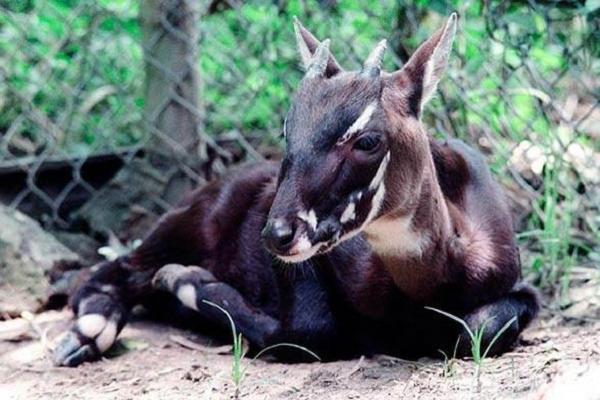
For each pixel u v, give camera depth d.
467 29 11.31
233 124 12.19
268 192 9.85
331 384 8.10
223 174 10.97
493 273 8.62
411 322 8.66
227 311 9.41
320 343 8.95
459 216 8.71
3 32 12.48
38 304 10.43
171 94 11.52
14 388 8.59
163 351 9.48
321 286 8.92
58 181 12.12
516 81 11.66
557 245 10.55
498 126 11.41
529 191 10.92
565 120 11.00
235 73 12.16
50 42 12.45
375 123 7.39
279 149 12.15
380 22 11.72
